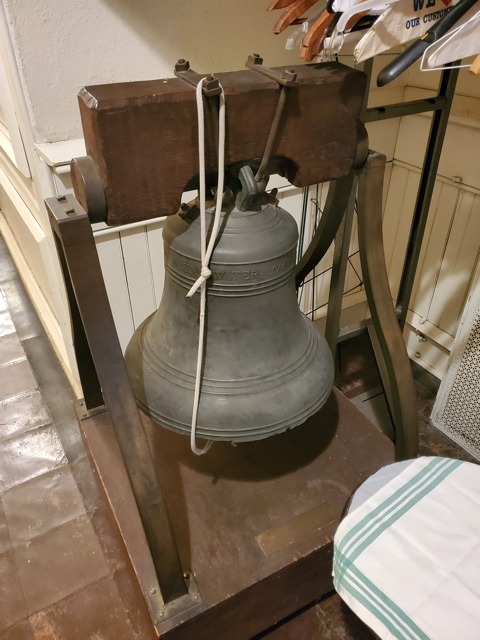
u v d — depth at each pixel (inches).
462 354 59.9
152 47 49.1
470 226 60.5
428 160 52.6
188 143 28.6
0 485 59.8
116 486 46.1
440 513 35.1
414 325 73.5
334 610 48.1
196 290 33.9
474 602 30.3
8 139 64.2
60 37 45.1
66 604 48.4
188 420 35.0
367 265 41.4
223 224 32.4
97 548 53.2
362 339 82.7
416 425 48.2
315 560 41.6
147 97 26.3
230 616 39.4
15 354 80.4
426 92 62.2
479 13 28.0
